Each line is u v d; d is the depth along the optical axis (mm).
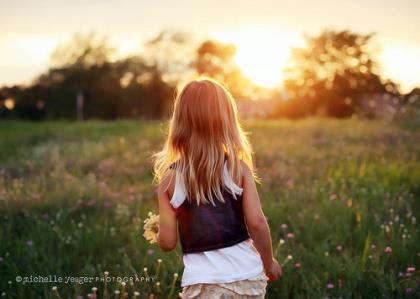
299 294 4078
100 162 9711
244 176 2732
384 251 4562
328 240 5168
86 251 4914
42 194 6883
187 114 2752
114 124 21141
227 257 2631
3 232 5301
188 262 2678
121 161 9992
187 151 2732
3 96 49188
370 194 6652
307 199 6551
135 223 5586
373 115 20375
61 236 5066
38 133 17109
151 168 8867
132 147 11938
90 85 52094
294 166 8938
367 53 50312
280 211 5910
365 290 4012
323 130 14414
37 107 49906
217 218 2662
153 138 13656
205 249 2645
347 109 47562
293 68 51125
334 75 50531
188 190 2691
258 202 2713
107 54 54406
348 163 8719
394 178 7520
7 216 5863
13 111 48906
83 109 51656
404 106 18172
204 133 2723
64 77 51438
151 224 2910
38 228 5301
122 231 5418
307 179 7754
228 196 2693
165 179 2762
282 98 46281
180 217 2730
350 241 5047
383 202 6195
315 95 49438
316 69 50906
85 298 3973
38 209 6281
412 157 9289
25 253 4758
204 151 2695
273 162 9406
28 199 6582
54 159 9938
